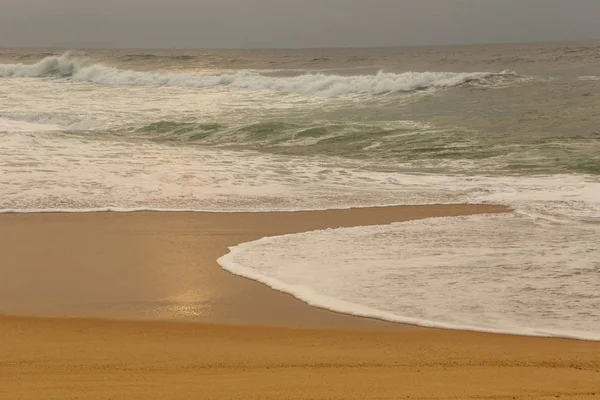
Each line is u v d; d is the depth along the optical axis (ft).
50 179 49.06
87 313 25.71
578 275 28.76
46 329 23.93
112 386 18.17
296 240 35.42
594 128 72.64
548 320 24.26
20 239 36.06
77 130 75.66
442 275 29.12
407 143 66.33
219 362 20.45
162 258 32.78
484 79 108.88
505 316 24.67
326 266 30.76
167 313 25.70
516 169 54.85
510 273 29.19
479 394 17.67
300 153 63.05
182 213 41.63
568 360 20.75
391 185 49.83
